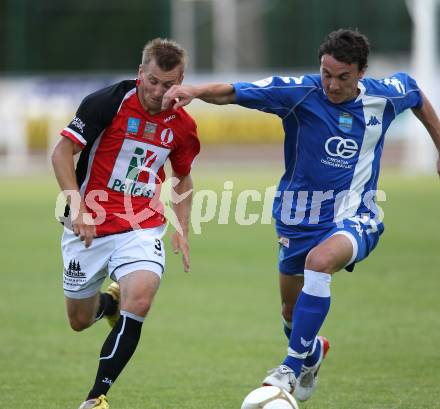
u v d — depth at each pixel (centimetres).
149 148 2161
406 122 9981
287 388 2041
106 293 2492
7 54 12331
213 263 4522
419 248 4781
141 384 2480
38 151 10394
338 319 3281
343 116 2169
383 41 11744
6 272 4272
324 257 2075
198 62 12525
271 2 12256
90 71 12381
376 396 2325
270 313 3425
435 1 8988
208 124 10425
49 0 12319
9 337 3066
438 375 2536
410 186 7725
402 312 3378
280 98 2148
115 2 12306
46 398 2327
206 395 2353
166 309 3506
